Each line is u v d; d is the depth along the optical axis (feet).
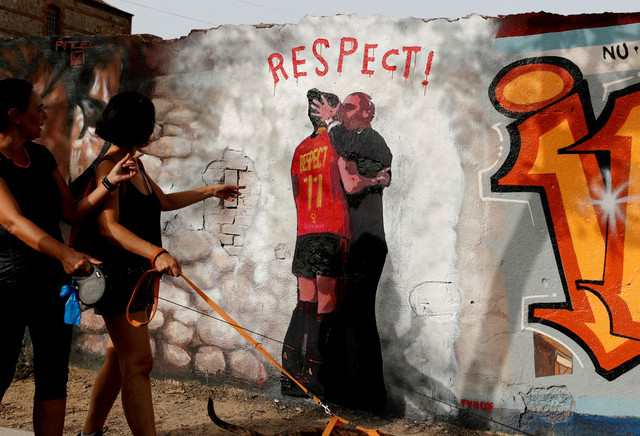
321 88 15.19
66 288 10.53
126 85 17.06
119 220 11.27
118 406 15.19
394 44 14.56
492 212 13.79
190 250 16.57
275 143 15.69
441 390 14.23
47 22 88.58
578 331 13.15
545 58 13.35
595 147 13.02
